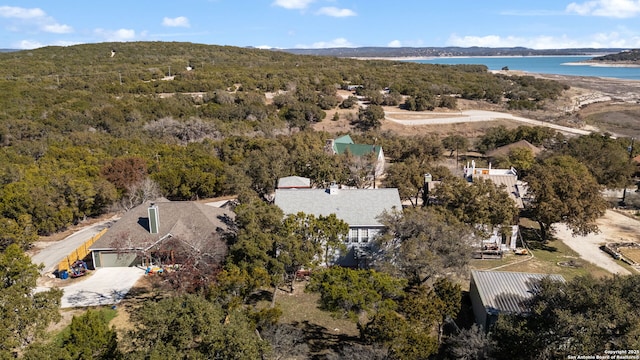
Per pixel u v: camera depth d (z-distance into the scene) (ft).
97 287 110.73
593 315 61.72
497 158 228.84
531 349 66.18
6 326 64.80
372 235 122.31
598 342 57.41
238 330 60.85
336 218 112.47
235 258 97.91
